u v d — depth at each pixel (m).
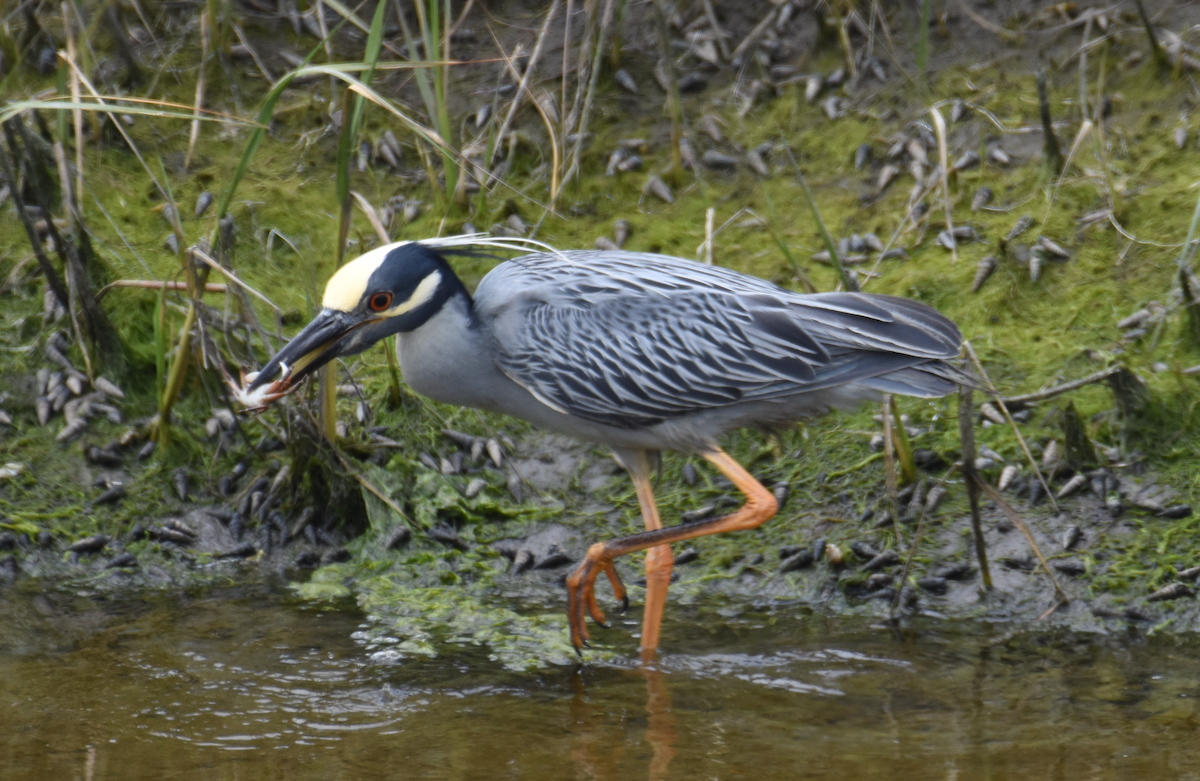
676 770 7.37
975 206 13.19
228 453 11.42
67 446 11.33
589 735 7.85
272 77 14.88
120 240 13.04
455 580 10.40
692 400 9.23
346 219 10.09
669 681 8.66
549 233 13.41
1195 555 9.84
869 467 10.96
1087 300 12.16
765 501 9.12
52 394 11.60
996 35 14.70
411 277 8.98
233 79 14.80
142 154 14.03
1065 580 9.78
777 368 9.11
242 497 11.08
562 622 9.66
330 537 10.91
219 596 10.05
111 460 11.23
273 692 8.45
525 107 14.42
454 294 9.26
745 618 9.71
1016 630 9.39
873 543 10.34
